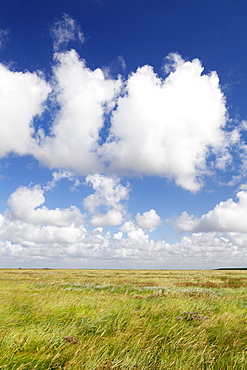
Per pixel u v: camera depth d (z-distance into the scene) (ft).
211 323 29.53
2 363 18.30
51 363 17.94
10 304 39.14
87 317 32.40
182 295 55.93
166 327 28.76
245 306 43.21
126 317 32.24
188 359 18.95
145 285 88.53
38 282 92.84
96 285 87.71
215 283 98.32
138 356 19.79
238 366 18.57
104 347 21.50
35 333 24.85
